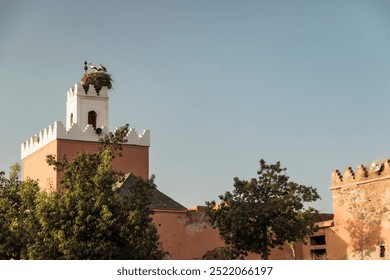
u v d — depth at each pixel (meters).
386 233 61.81
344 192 67.12
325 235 68.94
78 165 50.19
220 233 57.47
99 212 46.94
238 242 56.62
